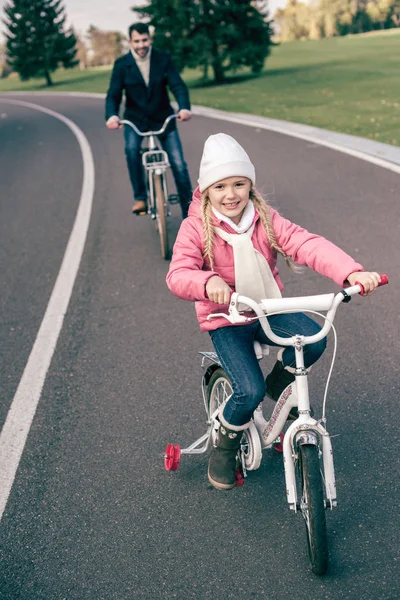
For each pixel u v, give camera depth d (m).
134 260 7.31
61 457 3.94
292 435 2.87
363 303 5.57
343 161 11.01
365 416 4.02
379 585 2.81
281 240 3.12
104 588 2.96
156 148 7.63
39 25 54.12
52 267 7.40
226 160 2.97
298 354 2.82
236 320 2.77
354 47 48.25
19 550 3.24
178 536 3.23
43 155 15.95
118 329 5.60
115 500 3.53
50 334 5.64
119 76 7.54
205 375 3.83
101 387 4.69
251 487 3.53
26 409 4.50
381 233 7.20
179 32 31.72
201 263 3.09
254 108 20.02
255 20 31.73
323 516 2.77
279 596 2.81
